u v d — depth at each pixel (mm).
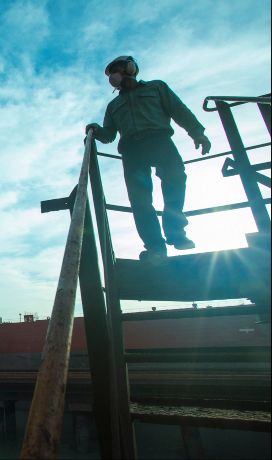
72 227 1487
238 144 2057
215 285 1855
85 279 2199
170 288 1942
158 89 2799
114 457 1769
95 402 1889
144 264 2021
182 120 2729
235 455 7793
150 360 1840
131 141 2723
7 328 25719
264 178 2473
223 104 2186
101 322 2070
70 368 19234
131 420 1813
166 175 2586
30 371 21062
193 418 1696
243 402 1787
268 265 1779
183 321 19219
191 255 1939
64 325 1075
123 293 2016
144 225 2615
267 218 1863
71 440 14844
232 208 2783
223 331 17359
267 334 1783
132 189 2689
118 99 2912
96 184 2344
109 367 1927
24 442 835
